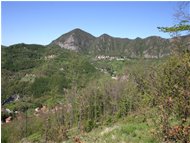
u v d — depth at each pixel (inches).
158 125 316.5
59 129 746.2
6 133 3796.8
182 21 753.6
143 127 549.3
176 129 294.7
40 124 3791.8
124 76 4419.3
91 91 4394.7
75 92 4407.0
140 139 486.9
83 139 588.4
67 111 3607.3
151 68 530.0
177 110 307.0
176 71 339.0
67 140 682.8
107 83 4635.8
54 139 728.3
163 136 301.0
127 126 582.9
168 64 459.8
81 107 3575.3
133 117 807.1
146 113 512.7
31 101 7529.5
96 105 3956.7
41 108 6387.8
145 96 502.9
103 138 567.2
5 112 5944.9
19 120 4525.1
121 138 527.2
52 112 4040.4
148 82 448.8
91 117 3567.9
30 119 4483.3
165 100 311.6
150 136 451.8
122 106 1972.2
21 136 3609.7
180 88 316.5
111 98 3823.8
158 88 351.3
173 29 753.0
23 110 6638.8
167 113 311.4
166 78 348.2
